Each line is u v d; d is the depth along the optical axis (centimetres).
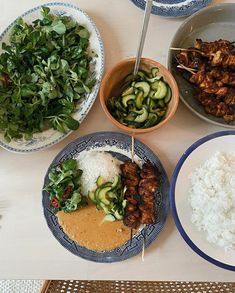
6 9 57
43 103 49
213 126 51
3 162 51
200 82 49
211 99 50
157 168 49
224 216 46
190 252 47
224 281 46
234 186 46
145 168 48
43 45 51
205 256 45
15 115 49
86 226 48
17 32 52
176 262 47
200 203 46
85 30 52
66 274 47
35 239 48
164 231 48
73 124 48
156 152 50
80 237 47
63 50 52
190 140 51
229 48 50
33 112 50
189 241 45
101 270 47
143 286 62
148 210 46
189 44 54
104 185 47
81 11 53
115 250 47
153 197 47
